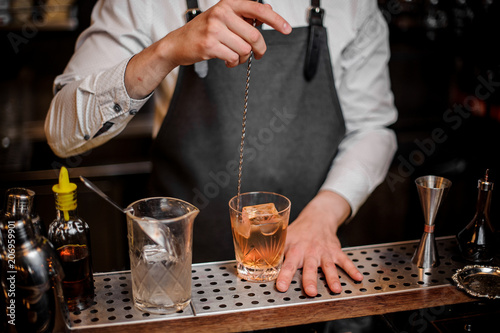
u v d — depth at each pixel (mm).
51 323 914
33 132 2758
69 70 1557
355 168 1619
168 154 1636
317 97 1632
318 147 1677
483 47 3205
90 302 1027
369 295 1078
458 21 3232
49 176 2611
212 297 1062
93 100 1391
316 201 1500
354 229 2986
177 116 1597
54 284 908
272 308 1032
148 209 1038
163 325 978
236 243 1112
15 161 2617
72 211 1010
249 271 1113
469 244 1198
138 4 1518
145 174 2746
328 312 1023
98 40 1547
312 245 1241
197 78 1565
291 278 1116
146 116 2818
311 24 1555
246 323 988
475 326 991
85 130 1454
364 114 1792
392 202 3051
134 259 993
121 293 1078
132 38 1545
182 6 1533
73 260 991
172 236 973
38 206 2580
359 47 1729
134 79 1314
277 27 1106
